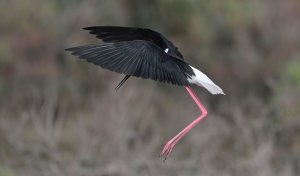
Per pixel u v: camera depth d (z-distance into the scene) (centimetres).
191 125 680
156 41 672
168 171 1270
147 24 2191
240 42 2244
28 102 1797
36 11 2042
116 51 549
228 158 1348
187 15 2217
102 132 1331
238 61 2172
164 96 1781
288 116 1588
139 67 546
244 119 1438
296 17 2370
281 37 2300
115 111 1370
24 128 1437
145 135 1499
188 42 2200
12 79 1927
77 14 2058
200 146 1375
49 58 1992
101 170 1250
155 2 2197
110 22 2109
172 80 561
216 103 1756
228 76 2141
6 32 2020
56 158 1282
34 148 1311
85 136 1323
